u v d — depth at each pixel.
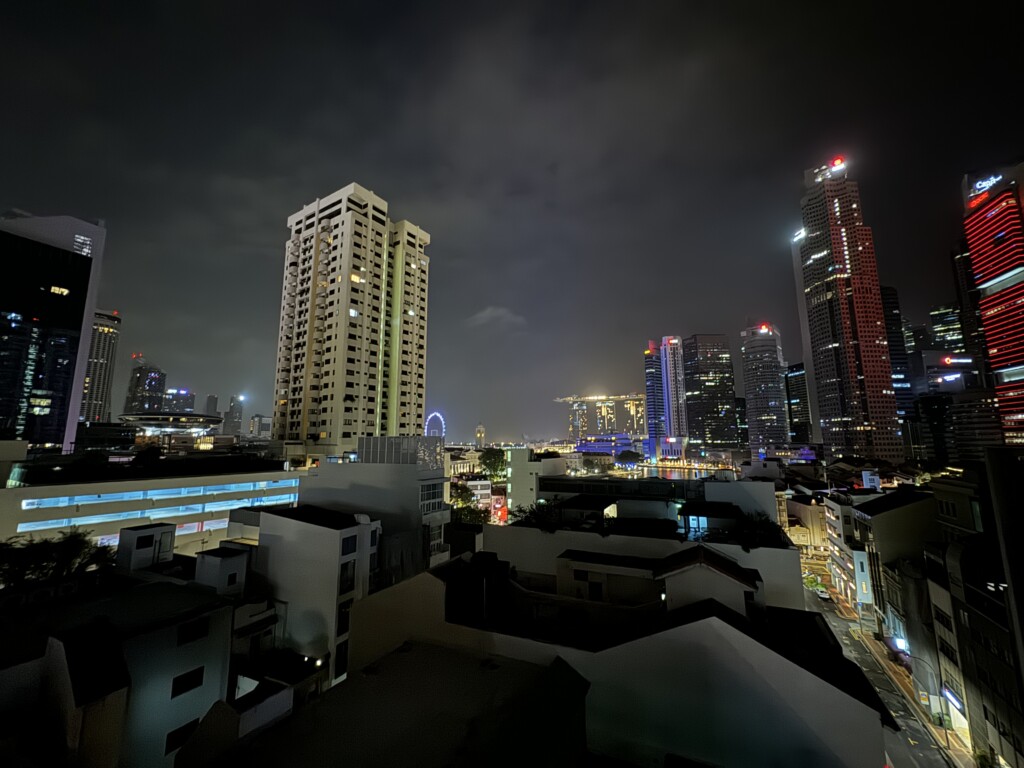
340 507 46.69
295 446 104.62
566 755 17.06
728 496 46.34
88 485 48.75
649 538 37.19
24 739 20.69
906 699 40.31
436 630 24.23
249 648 33.28
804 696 18.52
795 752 18.23
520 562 41.41
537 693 18.47
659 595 30.84
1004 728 28.97
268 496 65.56
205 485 58.75
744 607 24.75
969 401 170.50
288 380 119.75
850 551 60.84
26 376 115.06
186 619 26.30
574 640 23.00
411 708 17.48
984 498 37.03
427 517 44.81
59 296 121.56
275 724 17.22
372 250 120.69
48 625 24.89
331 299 114.00
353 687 19.27
